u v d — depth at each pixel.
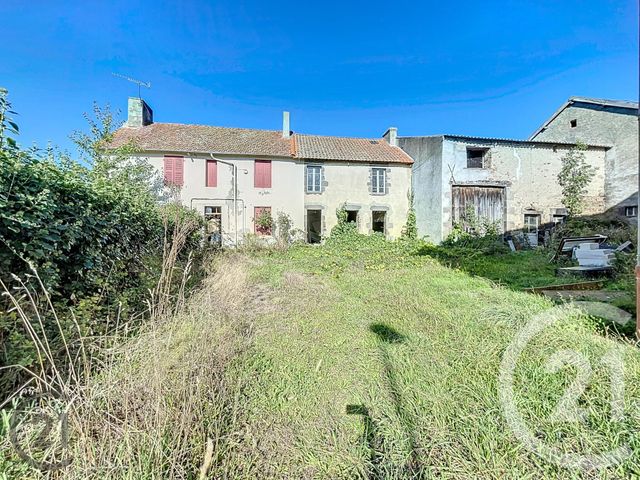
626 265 5.43
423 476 1.53
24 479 1.42
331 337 3.23
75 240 3.02
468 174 13.64
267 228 14.30
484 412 1.89
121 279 3.90
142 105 14.87
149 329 2.70
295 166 14.78
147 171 12.47
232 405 2.05
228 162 14.04
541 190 14.06
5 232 2.28
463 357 2.57
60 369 2.18
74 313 2.67
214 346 2.67
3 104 2.23
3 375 1.97
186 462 1.57
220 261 7.66
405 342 3.00
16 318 2.13
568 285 5.18
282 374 2.50
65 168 3.38
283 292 5.11
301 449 1.73
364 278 6.14
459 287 5.11
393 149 16.73
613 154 13.34
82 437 1.52
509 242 12.91
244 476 1.55
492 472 1.51
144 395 1.92
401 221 15.73
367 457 1.67
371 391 2.24
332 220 15.16
